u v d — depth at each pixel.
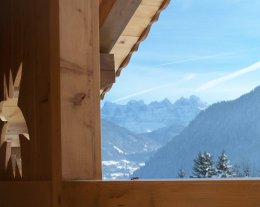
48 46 1.73
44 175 1.72
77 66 1.62
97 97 1.65
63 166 1.55
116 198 1.37
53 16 1.65
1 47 2.42
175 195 1.24
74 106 1.60
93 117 1.63
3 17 2.40
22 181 1.91
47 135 1.71
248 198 1.10
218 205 1.15
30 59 1.95
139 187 1.32
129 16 3.23
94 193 1.43
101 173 1.61
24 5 2.05
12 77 2.22
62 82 1.59
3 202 2.11
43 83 1.77
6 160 2.21
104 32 3.34
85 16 1.66
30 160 1.89
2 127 2.31
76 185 1.49
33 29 1.91
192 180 1.21
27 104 1.98
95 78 1.65
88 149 1.60
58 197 1.56
